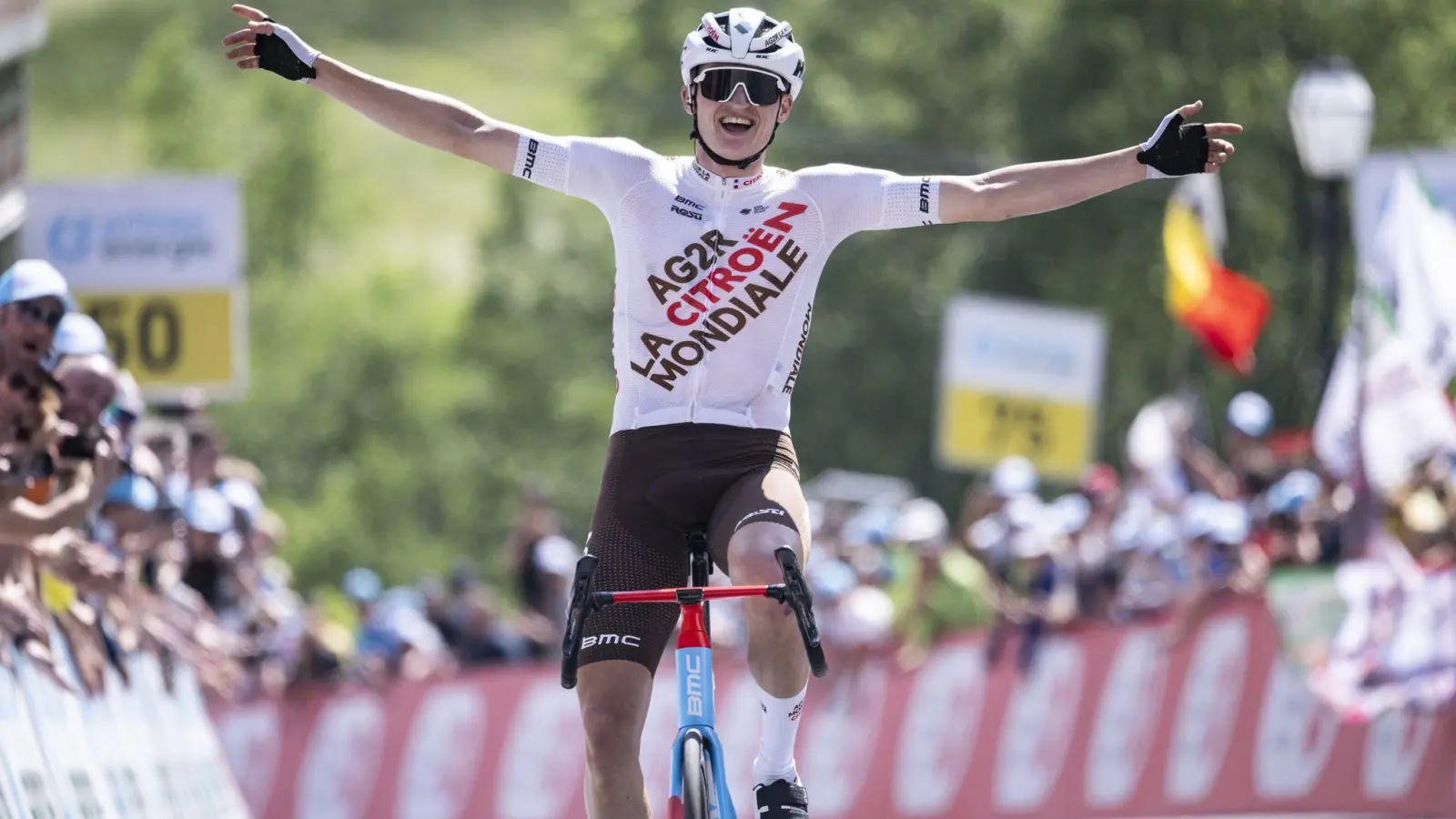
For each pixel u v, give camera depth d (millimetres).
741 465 12773
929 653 32406
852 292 100875
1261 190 76312
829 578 33688
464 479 133625
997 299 87125
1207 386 76438
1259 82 77125
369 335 141000
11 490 15297
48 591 18125
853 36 106500
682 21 116500
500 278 136625
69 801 16906
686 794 11547
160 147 153000
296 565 131000
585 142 12992
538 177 12922
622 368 13039
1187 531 29344
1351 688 27031
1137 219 81812
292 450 139000
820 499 54281
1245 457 31016
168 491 25141
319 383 140000
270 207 155750
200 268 33062
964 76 102750
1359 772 26969
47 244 33469
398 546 131500
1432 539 26391
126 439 20750
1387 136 76312
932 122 103562
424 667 36062
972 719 31703
